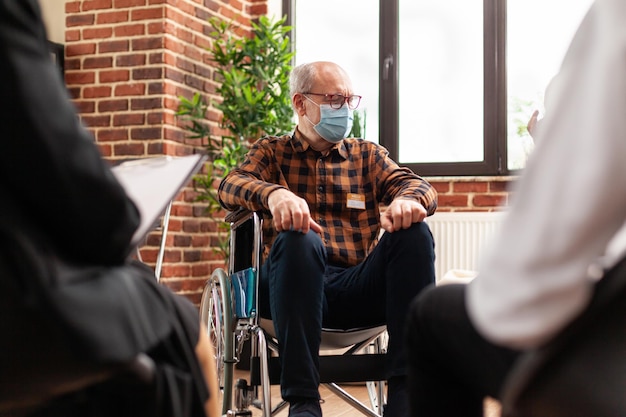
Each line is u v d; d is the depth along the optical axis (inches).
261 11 218.5
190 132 198.7
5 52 31.0
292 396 83.6
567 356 29.3
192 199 196.2
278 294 85.8
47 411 42.4
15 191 32.6
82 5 196.9
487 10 203.2
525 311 27.8
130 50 192.4
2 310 32.0
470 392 42.0
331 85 103.9
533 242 27.4
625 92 26.6
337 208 104.4
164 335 39.2
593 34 28.1
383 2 211.6
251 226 101.8
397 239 88.7
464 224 191.6
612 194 26.1
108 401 41.5
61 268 33.2
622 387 27.7
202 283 198.8
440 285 41.1
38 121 31.5
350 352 101.4
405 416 82.8
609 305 28.6
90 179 33.0
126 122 192.4
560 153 27.5
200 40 201.6
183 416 40.6
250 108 193.0
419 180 101.0
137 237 41.8
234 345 100.3
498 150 201.2
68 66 198.1
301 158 105.9
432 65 208.1
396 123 209.6
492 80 202.1
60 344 32.7
